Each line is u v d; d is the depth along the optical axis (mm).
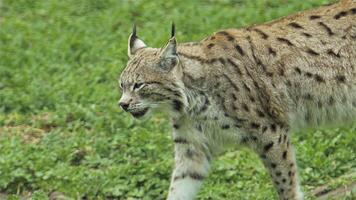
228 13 26406
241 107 16062
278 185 16359
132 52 16453
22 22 27297
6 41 25922
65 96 22250
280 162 16234
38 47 25203
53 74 23797
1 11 28609
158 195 18000
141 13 27484
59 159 19359
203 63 16156
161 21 26641
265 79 16172
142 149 19500
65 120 21047
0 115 21484
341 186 17625
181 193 16547
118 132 20312
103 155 19562
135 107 16078
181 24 25984
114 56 24328
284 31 16484
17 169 18781
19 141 20016
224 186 18031
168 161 18781
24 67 24141
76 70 23828
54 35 26141
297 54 16328
